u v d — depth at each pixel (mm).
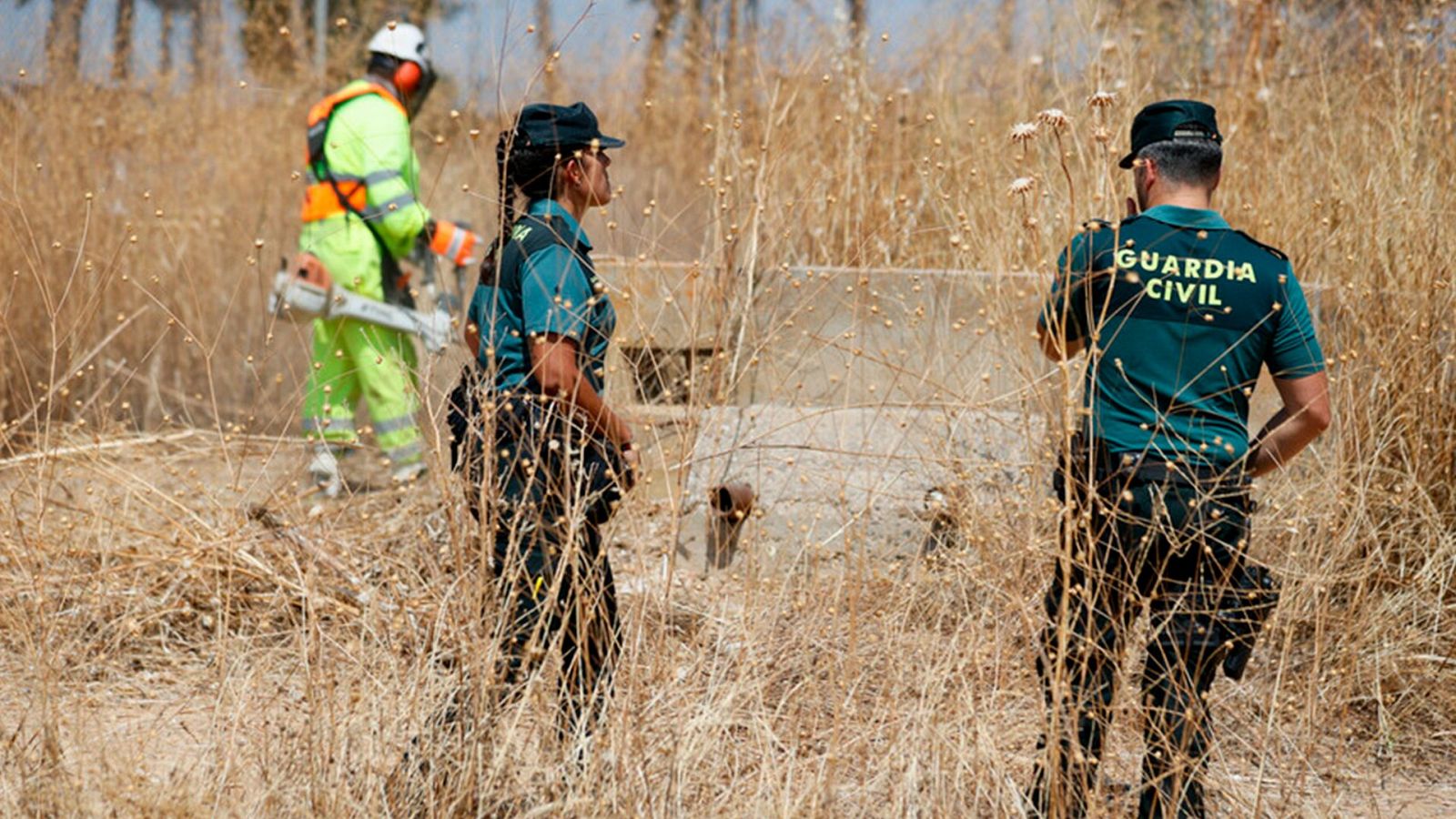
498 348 6992
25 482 8914
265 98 18031
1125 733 7516
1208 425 6465
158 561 9039
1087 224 6727
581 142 7020
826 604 8336
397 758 6602
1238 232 6613
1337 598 9031
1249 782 7480
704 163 15031
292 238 16828
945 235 11555
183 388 14602
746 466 9789
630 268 9742
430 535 9156
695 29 16922
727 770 6922
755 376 10266
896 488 9445
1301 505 8695
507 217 7133
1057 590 6777
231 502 9992
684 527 9742
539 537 6723
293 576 9031
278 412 9367
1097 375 6617
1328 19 13180
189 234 15703
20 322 12906
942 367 9984
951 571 8406
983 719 6969
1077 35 12461
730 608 8922
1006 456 9375
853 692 7137
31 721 7289
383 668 7234
